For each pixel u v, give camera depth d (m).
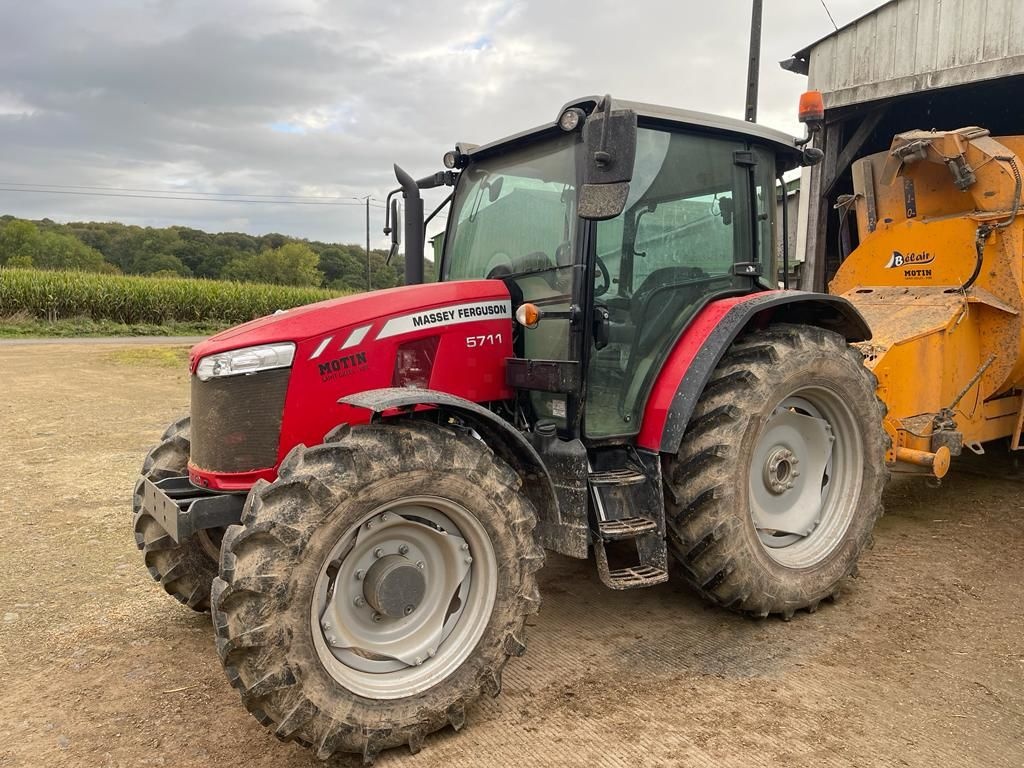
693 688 2.94
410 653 2.63
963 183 4.85
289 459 2.50
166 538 3.38
